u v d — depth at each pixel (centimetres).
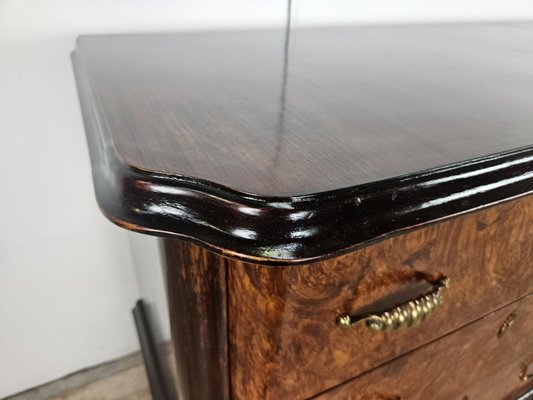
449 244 38
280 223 24
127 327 98
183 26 73
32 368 92
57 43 66
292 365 36
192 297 36
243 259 24
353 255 33
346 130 34
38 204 76
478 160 30
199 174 26
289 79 49
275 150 30
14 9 61
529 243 45
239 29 77
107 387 97
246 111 38
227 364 38
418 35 79
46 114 69
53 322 89
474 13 100
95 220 82
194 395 43
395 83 49
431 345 45
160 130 33
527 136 34
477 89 47
